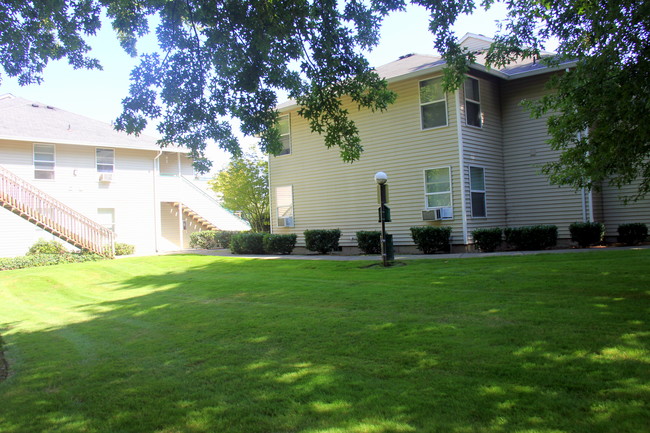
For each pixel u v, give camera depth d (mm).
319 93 8188
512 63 15672
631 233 12852
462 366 4191
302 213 17516
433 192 14102
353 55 7746
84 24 7496
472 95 14117
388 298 7473
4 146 18891
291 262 13594
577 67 6586
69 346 6215
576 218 13664
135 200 22688
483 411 3277
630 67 6012
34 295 11836
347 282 9430
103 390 4340
